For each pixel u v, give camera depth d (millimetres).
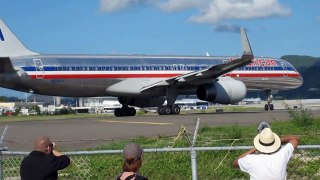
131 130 28078
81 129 29703
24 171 8797
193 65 48625
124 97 47250
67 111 100188
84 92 44500
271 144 8031
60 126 32625
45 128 31156
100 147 20281
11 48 43219
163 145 19219
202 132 24031
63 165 8961
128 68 45688
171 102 45812
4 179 13188
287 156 8031
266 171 7891
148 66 46625
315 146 10055
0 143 11578
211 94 44469
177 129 27781
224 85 45156
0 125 35188
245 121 33406
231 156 15320
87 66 43875
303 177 13555
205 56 50188
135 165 7477
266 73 51562
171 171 14477
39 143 8930
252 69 50875
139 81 46094
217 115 42000
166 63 47625
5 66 40500
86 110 114750
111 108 113750
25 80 41781
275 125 26906
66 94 44188
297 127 25562
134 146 7516
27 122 38969
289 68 53031
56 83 42750
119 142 21688
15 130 30141
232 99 45375
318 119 29500
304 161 14297
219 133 22344
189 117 39156
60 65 42844
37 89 42750
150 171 14555
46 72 42281
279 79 52406
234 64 42781
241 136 21031
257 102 145500
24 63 41812
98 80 44250
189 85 45281
